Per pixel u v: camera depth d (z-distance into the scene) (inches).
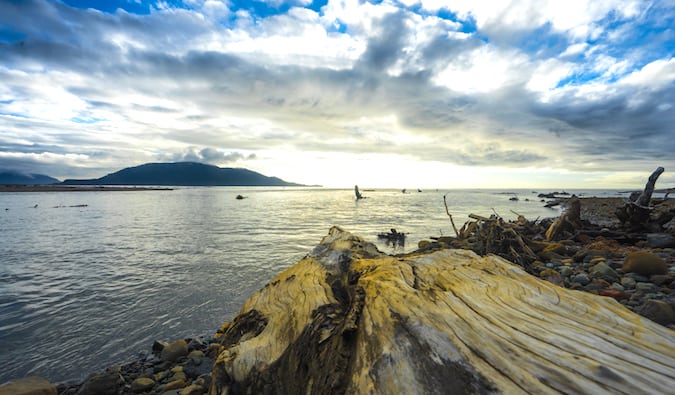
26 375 231.1
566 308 107.9
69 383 221.6
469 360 83.2
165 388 206.8
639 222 539.8
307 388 106.5
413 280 142.3
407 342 94.1
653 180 546.0
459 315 104.7
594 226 655.1
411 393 78.1
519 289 124.0
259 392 112.6
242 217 1466.5
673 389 67.3
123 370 235.3
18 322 313.9
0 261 580.4
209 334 292.2
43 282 443.8
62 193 4527.6
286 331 131.7
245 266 528.7
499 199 3299.7
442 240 664.4
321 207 2198.6
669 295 222.7
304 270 197.6
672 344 84.5
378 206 2295.8
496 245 405.4
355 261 197.5
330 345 114.7
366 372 89.7
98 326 305.3
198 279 451.5
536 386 72.2
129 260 579.2
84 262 566.3
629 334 90.4
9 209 1892.2
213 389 119.4
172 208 2068.2
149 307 350.0
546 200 2925.7
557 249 427.8
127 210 1877.5
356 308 126.0
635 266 287.4
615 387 69.6
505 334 92.8
